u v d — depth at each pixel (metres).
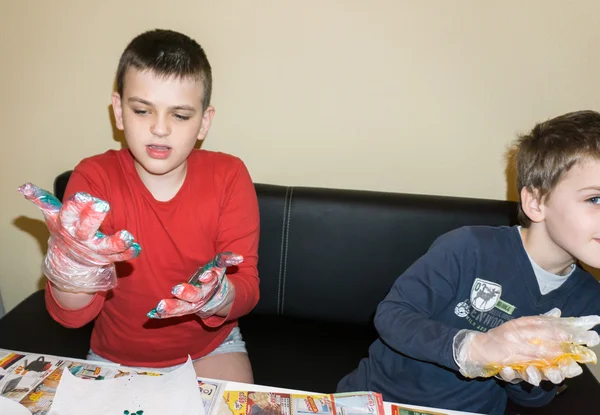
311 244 1.39
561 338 0.65
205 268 0.73
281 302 1.44
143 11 1.35
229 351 1.16
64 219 0.62
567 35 1.29
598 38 1.29
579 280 0.91
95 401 0.68
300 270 1.41
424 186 1.47
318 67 1.37
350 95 1.39
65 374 0.71
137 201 1.04
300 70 1.37
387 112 1.40
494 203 1.37
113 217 1.04
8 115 1.46
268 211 1.39
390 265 1.38
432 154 1.43
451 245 0.94
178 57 0.92
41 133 1.47
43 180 1.53
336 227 1.38
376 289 1.40
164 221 1.05
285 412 0.69
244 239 1.10
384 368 1.01
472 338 0.73
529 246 0.91
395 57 1.34
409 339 0.81
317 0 1.31
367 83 1.38
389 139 1.43
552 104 1.36
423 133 1.41
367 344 1.38
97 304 0.86
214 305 0.77
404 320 0.85
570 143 0.82
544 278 0.90
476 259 0.92
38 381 0.71
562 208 0.82
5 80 1.43
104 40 1.37
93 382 0.71
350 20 1.32
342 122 1.42
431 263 0.93
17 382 0.70
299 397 0.72
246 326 1.42
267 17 1.33
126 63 0.94
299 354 1.32
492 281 0.92
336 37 1.34
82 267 0.68
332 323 1.46
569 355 0.64
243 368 1.12
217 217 1.10
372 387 1.01
